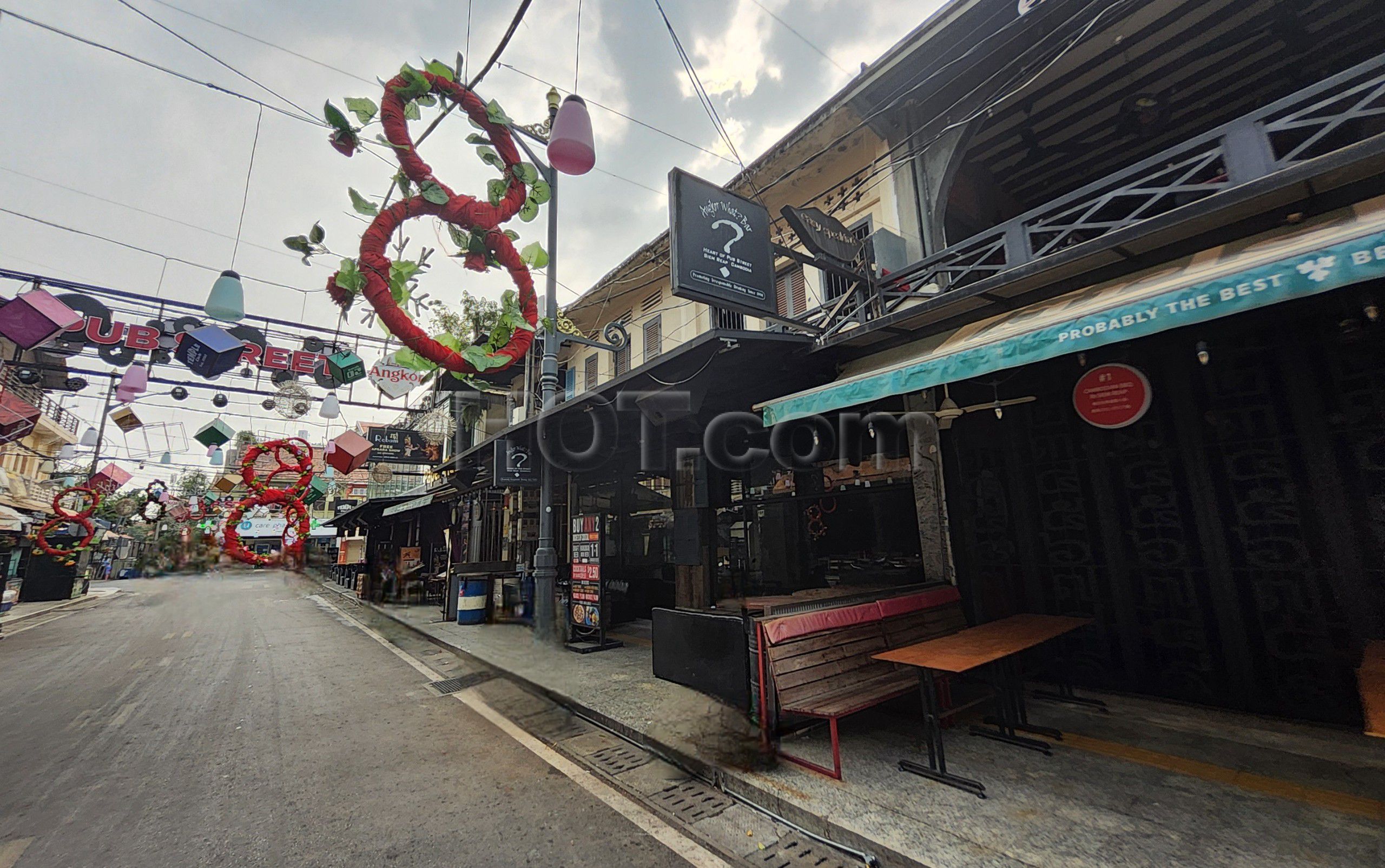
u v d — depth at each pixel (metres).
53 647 10.17
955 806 3.36
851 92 7.39
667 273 12.49
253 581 32.91
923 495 6.25
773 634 4.16
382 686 6.85
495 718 5.54
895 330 5.41
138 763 4.45
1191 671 4.77
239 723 5.48
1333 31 5.71
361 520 22.48
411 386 11.51
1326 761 3.70
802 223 5.61
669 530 10.63
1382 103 5.00
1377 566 4.04
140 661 8.70
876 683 4.44
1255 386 4.61
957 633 4.70
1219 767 3.71
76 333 10.05
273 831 3.38
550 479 7.96
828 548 7.24
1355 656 4.08
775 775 3.86
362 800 3.78
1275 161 3.46
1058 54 6.04
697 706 5.37
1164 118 6.98
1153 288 3.58
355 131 3.07
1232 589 4.61
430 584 16.41
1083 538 5.38
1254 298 2.93
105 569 36.28
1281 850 2.80
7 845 3.25
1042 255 4.50
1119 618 5.14
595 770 4.24
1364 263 2.64
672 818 3.50
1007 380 5.89
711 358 5.91
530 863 3.02
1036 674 5.60
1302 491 4.36
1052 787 3.55
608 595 9.35
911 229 7.27
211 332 6.29
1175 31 5.74
